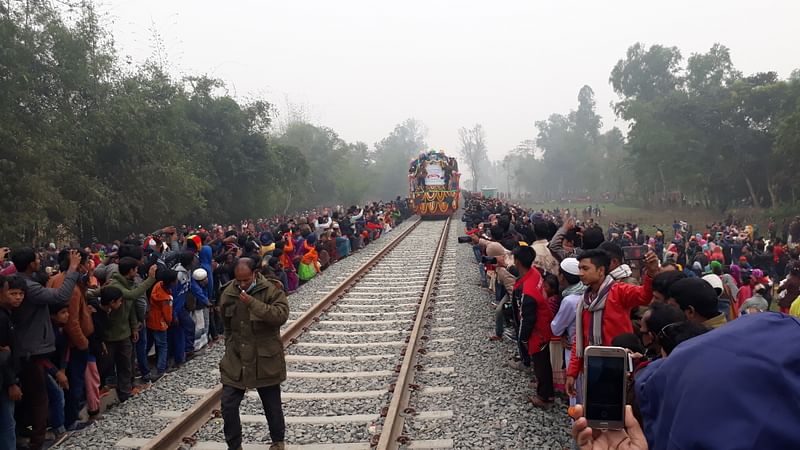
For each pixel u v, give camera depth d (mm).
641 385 1829
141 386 7559
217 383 7629
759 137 40281
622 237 17391
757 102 40656
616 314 4609
